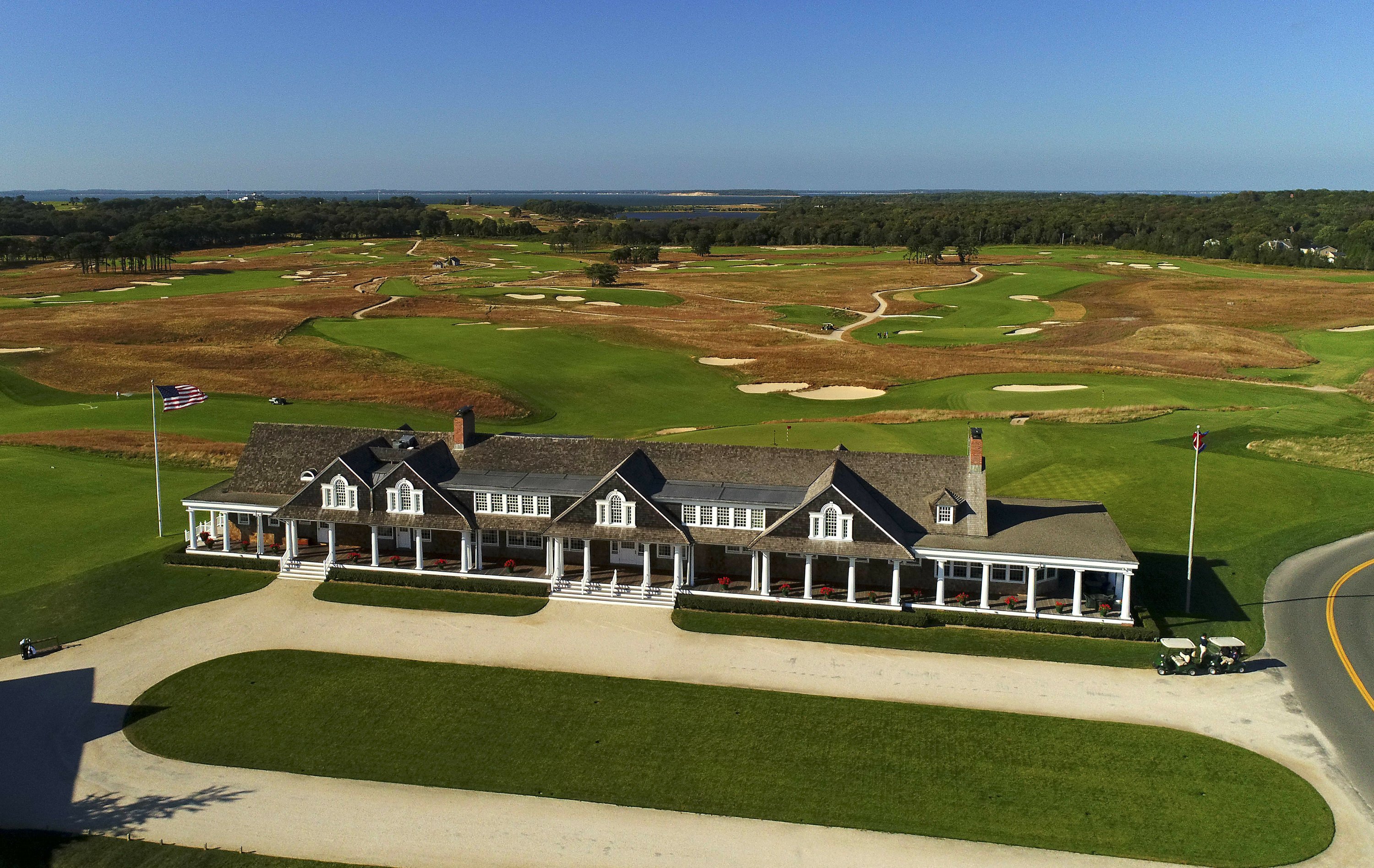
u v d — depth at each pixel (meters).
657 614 52.59
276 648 48.78
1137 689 44.41
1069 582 55.06
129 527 64.19
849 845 34.12
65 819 35.66
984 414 94.75
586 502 54.12
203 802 36.62
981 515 53.16
